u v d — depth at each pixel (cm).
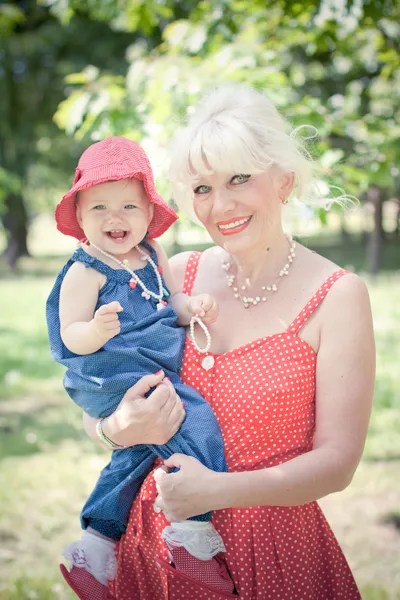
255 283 216
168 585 200
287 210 223
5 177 1095
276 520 205
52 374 853
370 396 200
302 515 212
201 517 200
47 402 738
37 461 566
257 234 204
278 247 215
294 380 202
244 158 194
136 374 206
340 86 1212
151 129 365
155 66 404
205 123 203
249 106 203
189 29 474
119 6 530
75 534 447
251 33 485
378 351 855
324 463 192
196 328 221
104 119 401
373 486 489
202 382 210
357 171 411
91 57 1839
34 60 1972
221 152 194
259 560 203
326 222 327
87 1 564
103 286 215
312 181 220
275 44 535
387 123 463
